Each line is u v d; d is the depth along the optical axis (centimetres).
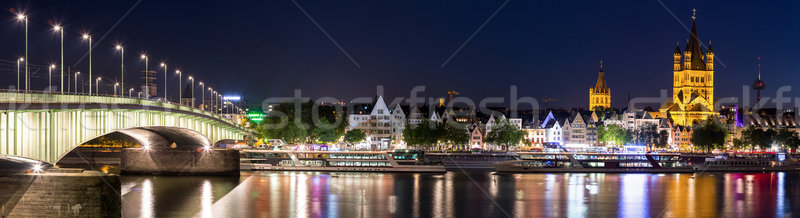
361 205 13038
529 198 14238
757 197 14862
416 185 16100
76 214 8838
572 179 18025
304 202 13325
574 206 13312
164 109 12762
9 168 9212
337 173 18762
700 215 12581
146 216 11831
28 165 9300
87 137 10275
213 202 13212
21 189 8875
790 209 13325
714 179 18512
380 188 15475
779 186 16925
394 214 12188
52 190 8831
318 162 19512
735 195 15138
